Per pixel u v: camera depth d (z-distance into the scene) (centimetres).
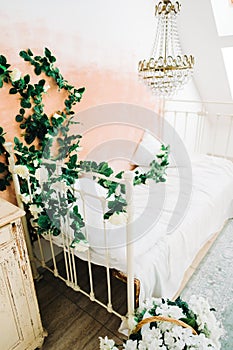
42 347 141
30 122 163
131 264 118
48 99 170
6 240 108
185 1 222
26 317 127
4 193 158
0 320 115
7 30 141
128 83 225
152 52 243
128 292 125
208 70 273
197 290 173
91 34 183
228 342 140
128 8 204
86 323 155
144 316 111
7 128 153
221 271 189
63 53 170
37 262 192
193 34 246
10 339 122
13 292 117
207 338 103
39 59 158
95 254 138
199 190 199
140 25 220
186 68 178
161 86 193
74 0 167
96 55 191
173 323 104
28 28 149
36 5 149
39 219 144
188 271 188
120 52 209
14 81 147
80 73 184
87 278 187
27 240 172
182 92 282
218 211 206
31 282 125
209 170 228
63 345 143
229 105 303
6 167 154
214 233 215
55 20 160
